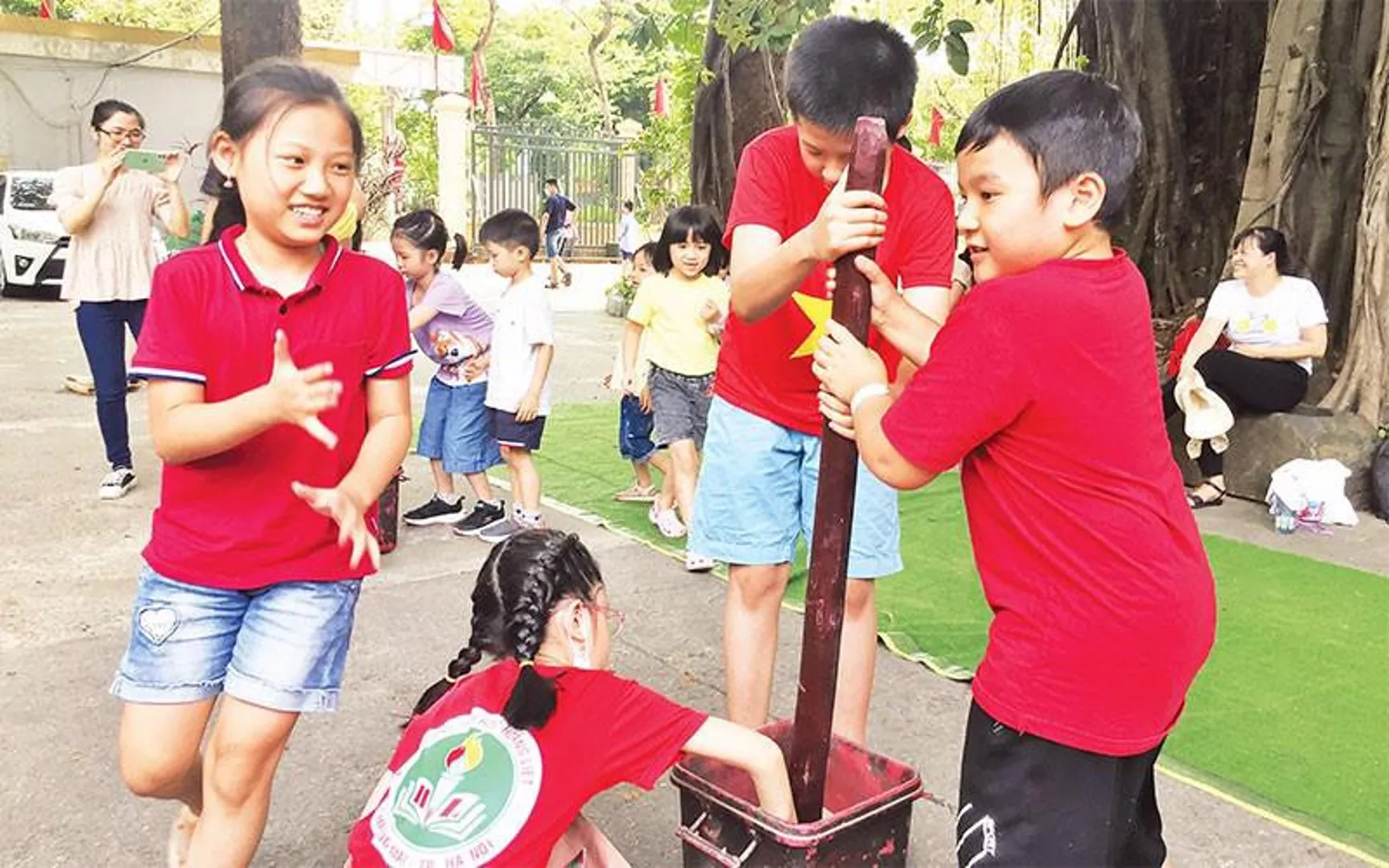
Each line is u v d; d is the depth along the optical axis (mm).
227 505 2223
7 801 2961
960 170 2055
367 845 2090
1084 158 1923
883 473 2025
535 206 23594
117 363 5660
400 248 5062
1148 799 2229
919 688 3754
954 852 2826
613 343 12055
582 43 37281
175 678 2236
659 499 5449
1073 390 1922
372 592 4496
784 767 2230
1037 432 1954
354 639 4035
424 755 2150
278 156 2133
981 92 12438
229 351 2207
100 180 5461
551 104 38250
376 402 2381
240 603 2279
